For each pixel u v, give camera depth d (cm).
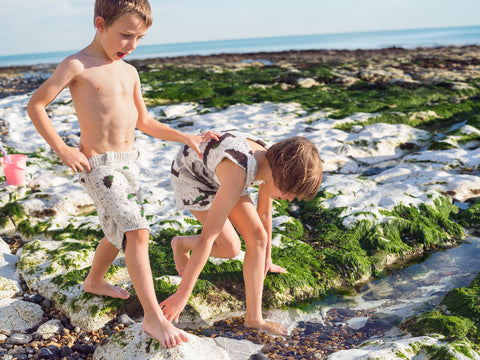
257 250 269
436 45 4066
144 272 242
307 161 234
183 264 311
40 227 431
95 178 246
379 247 380
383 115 825
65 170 565
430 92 1091
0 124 811
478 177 507
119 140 254
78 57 241
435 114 848
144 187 518
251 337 273
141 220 247
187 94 1162
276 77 1469
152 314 238
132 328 249
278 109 911
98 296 297
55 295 306
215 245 287
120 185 248
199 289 310
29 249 374
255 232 266
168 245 379
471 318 265
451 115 859
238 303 314
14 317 290
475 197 479
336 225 418
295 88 1298
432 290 322
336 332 278
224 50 6744
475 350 230
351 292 331
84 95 241
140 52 8638
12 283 330
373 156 644
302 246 374
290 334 277
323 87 1241
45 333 275
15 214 457
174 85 1263
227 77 1533
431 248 390
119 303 294
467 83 1188
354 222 412
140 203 258
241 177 246
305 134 731
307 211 454
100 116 244
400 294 321
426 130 786
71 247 372
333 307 310
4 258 366
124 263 354
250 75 1569
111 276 329
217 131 280
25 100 1082
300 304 316
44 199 483
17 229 442
